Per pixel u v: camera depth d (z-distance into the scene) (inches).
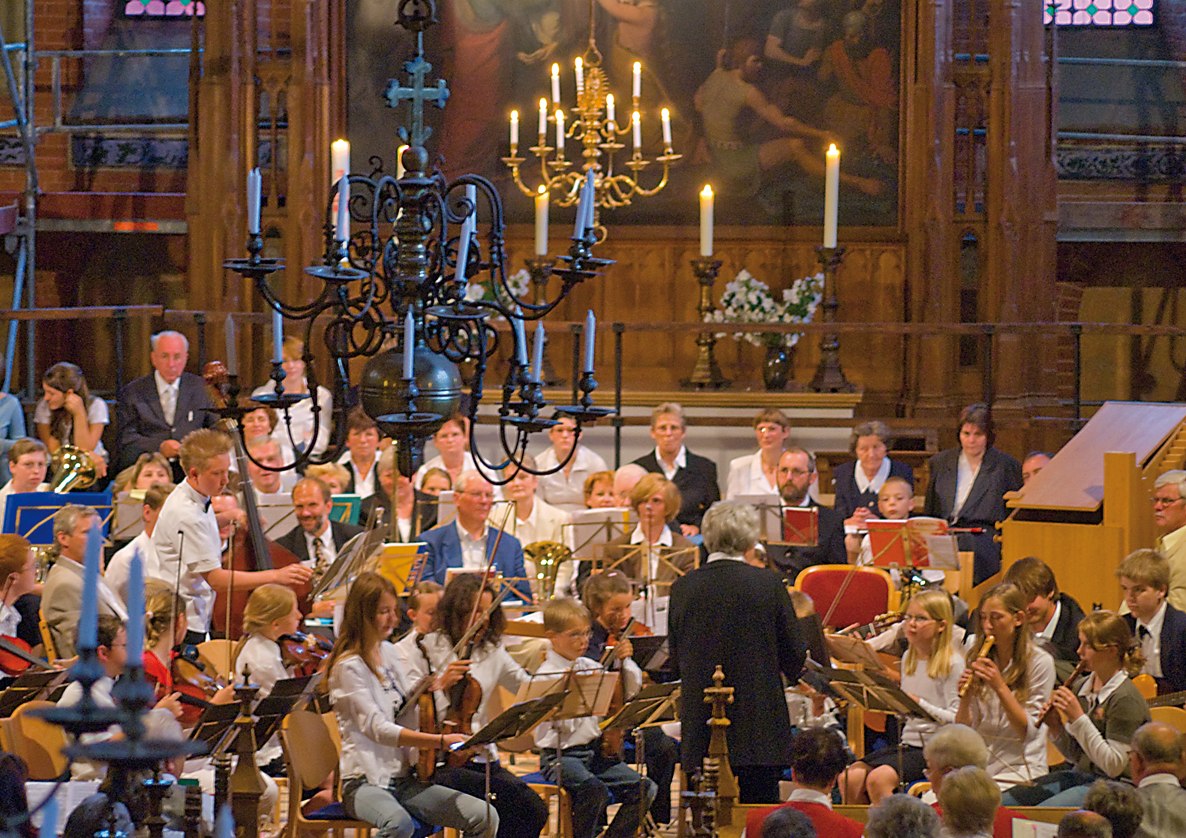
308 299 681.0
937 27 701.3
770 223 724.0
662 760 393.7
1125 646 331.0
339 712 333.4
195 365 697.6
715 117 722.2
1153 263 760.3
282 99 701.3
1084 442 487.5
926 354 694.5
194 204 685.3
